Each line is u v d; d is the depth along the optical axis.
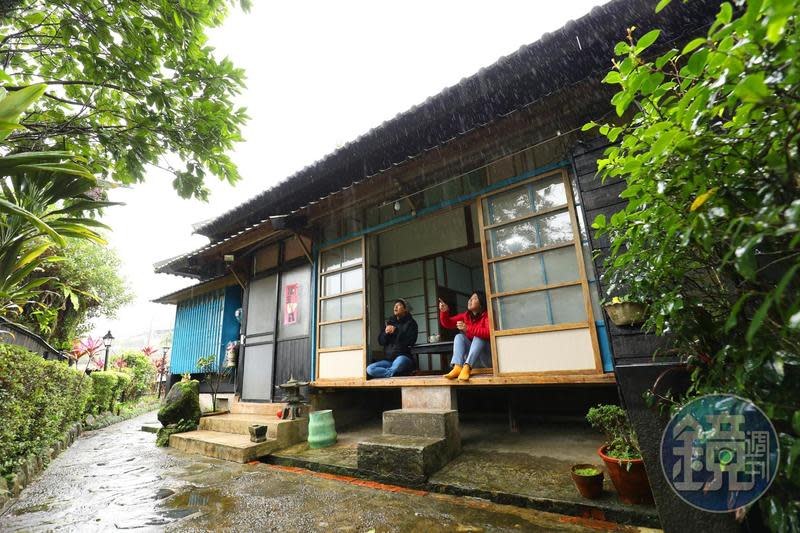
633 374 2.22
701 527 1.82
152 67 3.17
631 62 1.32
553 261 3.41
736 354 1.28
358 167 5.57
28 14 2.90
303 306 5.57
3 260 2.48
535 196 3.60
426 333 6.20
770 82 0.94
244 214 6.17
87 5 2.82
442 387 3.77
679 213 1.27
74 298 4.22
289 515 2.54
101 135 3.24
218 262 6.96
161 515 2.65
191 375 7.73
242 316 6.50
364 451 3.27
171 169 3.57
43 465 4.09
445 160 3.81
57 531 2.45
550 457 3.13
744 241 0.91
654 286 1.67
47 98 3.23
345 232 5.23
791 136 0.97
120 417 9.22
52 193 2.57
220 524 2.45
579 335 3.17
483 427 4.40
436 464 3.09
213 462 4.16
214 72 3.31
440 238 6.24
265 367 5.92
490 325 3.62
